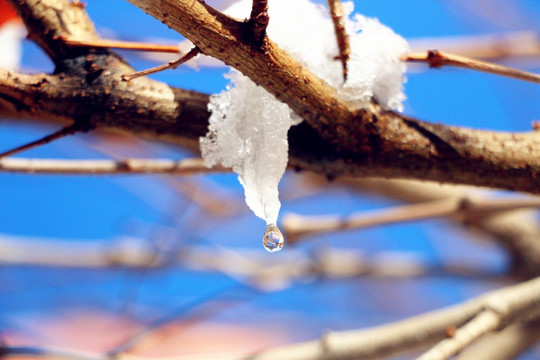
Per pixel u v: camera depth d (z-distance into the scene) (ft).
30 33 1.47
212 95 1.45
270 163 1.43
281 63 1.40
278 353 1.72
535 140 1.51
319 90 1.43
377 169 1.49
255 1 1.35
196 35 1.37
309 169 1.51
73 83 1.45
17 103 1.45
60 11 1.47
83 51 1.47
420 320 1.71
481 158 1.50
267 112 1.43
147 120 1.47
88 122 1.46
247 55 1.38
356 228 1.91
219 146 1.44
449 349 1.52
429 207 1.90
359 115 1.46
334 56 1.48
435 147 1.49
